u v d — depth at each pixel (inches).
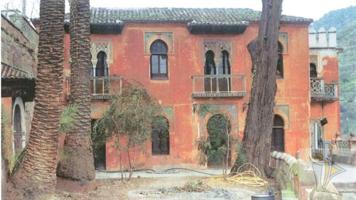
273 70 796.6
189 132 1149.1
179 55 1157.1
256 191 618.5
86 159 634.2
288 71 1192.8
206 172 1013.2
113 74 1132.5
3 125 514.9
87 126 647.8
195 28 1147.3
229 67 1174.3
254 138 788.0
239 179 707.4
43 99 543.5
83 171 627.5
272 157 762.8
